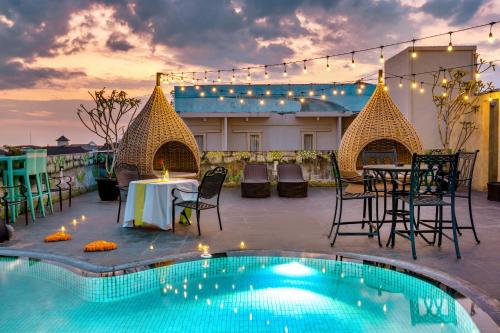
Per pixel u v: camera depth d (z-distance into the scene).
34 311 3.46
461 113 11.12
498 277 3.84
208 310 3.52
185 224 6.46
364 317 3.33
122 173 6.89
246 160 11.92
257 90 16.94
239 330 3.15
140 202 6.04
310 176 12.02
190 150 9.50
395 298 3.71
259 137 16.28
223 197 9.83
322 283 4.09
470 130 10.98
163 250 4.88
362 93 17.20
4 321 3.28
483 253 4.68
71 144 16.50
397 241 5.32
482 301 3.07
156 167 10.73
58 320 3.32
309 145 16.39
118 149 9.48
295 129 16.30
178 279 4.12
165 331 3.15
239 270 4.36
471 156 5.37
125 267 3.97
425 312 3.42
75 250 4.87
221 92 16.80
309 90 17.06
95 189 11.59
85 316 3.39
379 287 3.95
